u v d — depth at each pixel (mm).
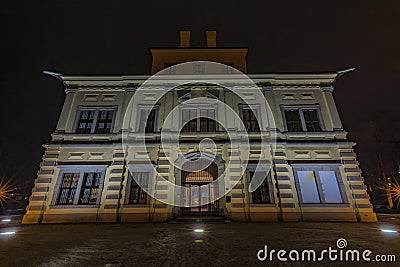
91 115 17016
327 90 17328
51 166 14992
